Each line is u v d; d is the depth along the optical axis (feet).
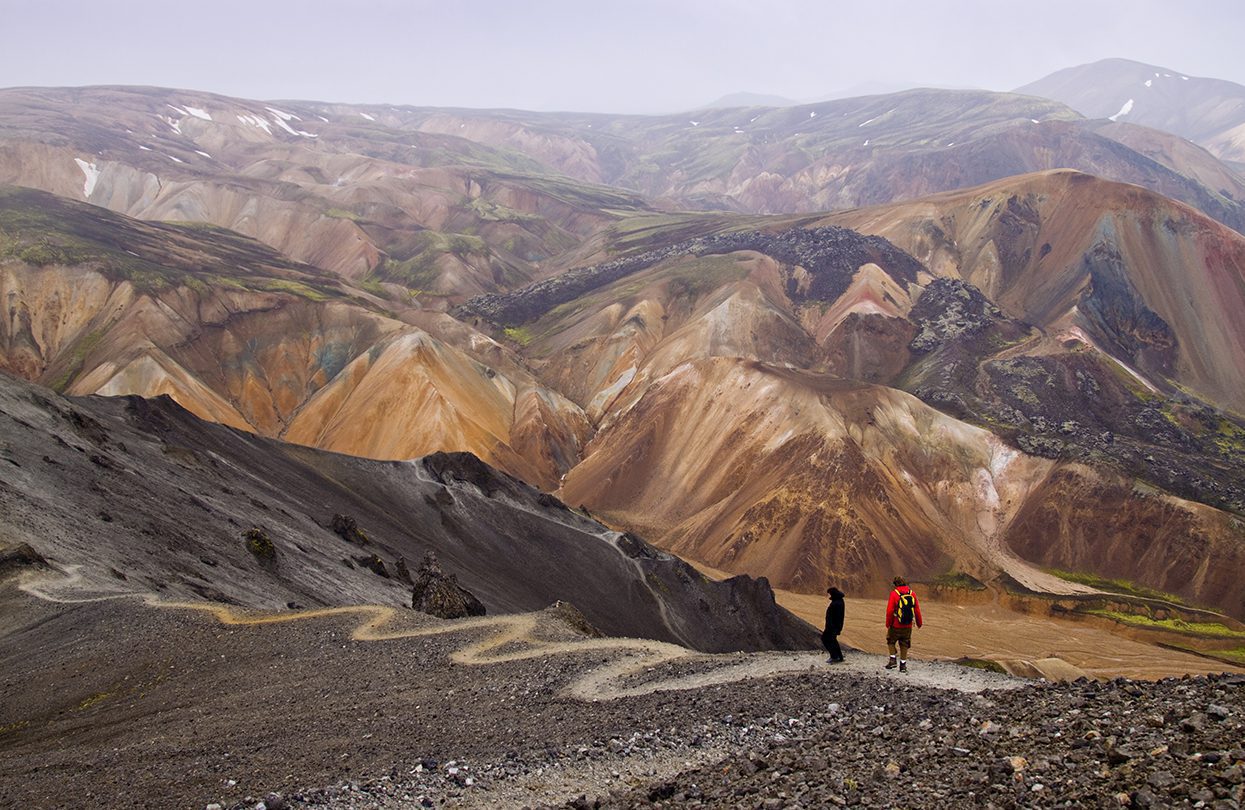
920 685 65.46
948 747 45.78
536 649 94.17
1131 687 50.11
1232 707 41.70
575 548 317.83
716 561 452.35
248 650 101.96
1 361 558.56
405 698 80.64
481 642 98.17
